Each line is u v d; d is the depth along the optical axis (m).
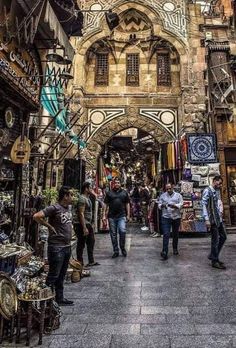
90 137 16.45
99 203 13.47
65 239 4.58
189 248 9.42
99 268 6.97
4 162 6.62
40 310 3.63
